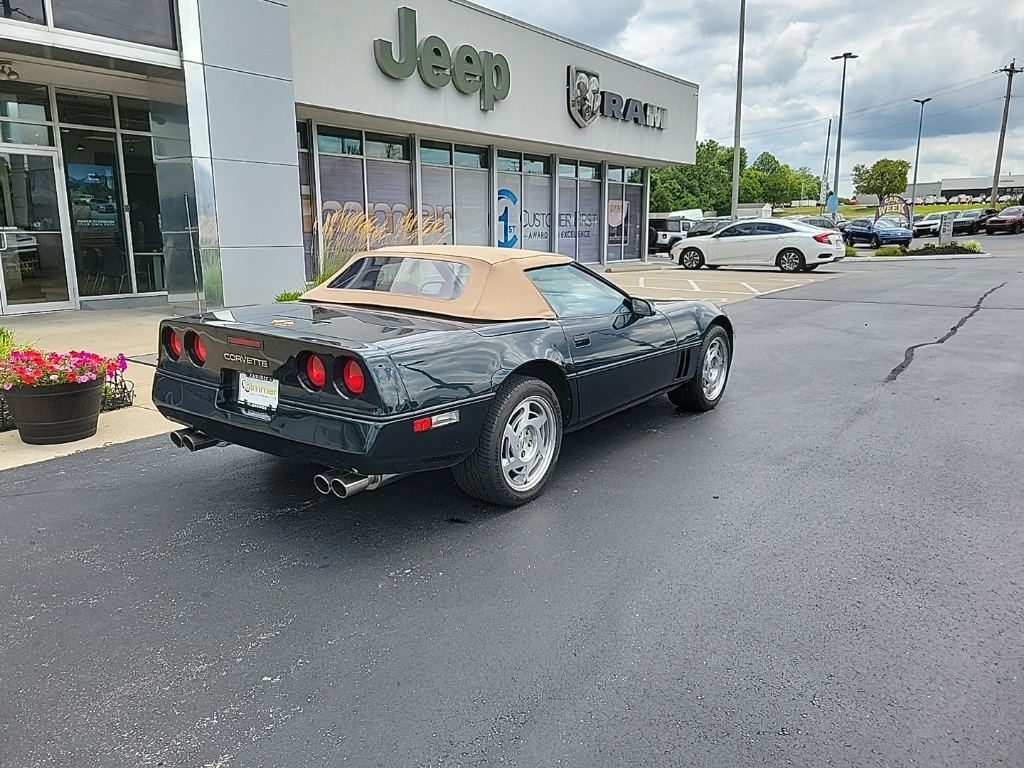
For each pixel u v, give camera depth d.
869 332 10.07
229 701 2.49
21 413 5.03
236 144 9.52
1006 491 4.34
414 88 13.70
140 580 3.30
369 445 3.32
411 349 3.54
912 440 5.30
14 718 2.39
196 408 3.96
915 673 2.63
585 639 2.85
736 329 10.42
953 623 2.95
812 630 2.90
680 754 2.24
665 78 20.92
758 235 21.22
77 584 3.26
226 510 4.07
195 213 9.27
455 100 14.56
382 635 2.88
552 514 4.03
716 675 2.62
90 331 9.23
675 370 5.54
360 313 4.23
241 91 9.51
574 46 17.44
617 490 4.38
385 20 13.00
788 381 7.20
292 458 3.66
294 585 3.26
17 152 10.43
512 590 3.22
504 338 3.99
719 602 3.12
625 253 22.84
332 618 3.00
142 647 2.79
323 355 3.44
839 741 2.29
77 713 2.42
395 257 4.75
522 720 2.39
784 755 2.23
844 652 2.76
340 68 12.39
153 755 2.24
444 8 14.09
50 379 4.98
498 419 3.89
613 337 4.75
